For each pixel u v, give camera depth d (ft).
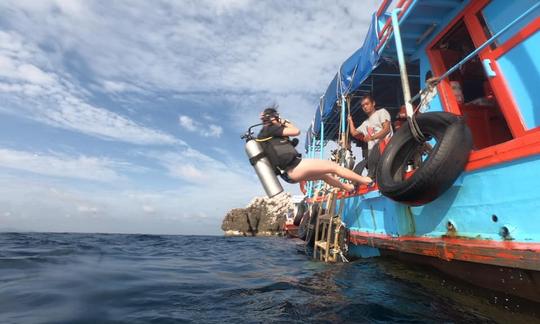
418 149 15.85
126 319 9.46
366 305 11.10
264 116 14.71
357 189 23.53
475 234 11.86
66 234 63.41
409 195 13.57
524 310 10.43
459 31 16.96
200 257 27.37
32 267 17.71
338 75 27.40
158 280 15.51
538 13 12.01
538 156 9.61
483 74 19.16
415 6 15.96
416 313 10.39
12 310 9.92
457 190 12.75
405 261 17.39
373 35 20.27
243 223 133.28
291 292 13.10
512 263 10.01
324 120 34.55
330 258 23.49
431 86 14.16
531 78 12.19
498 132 17.24
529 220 9.85
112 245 36.17
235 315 10.04
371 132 22.24
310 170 14.39
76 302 10.94
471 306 11.05
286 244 47.21
